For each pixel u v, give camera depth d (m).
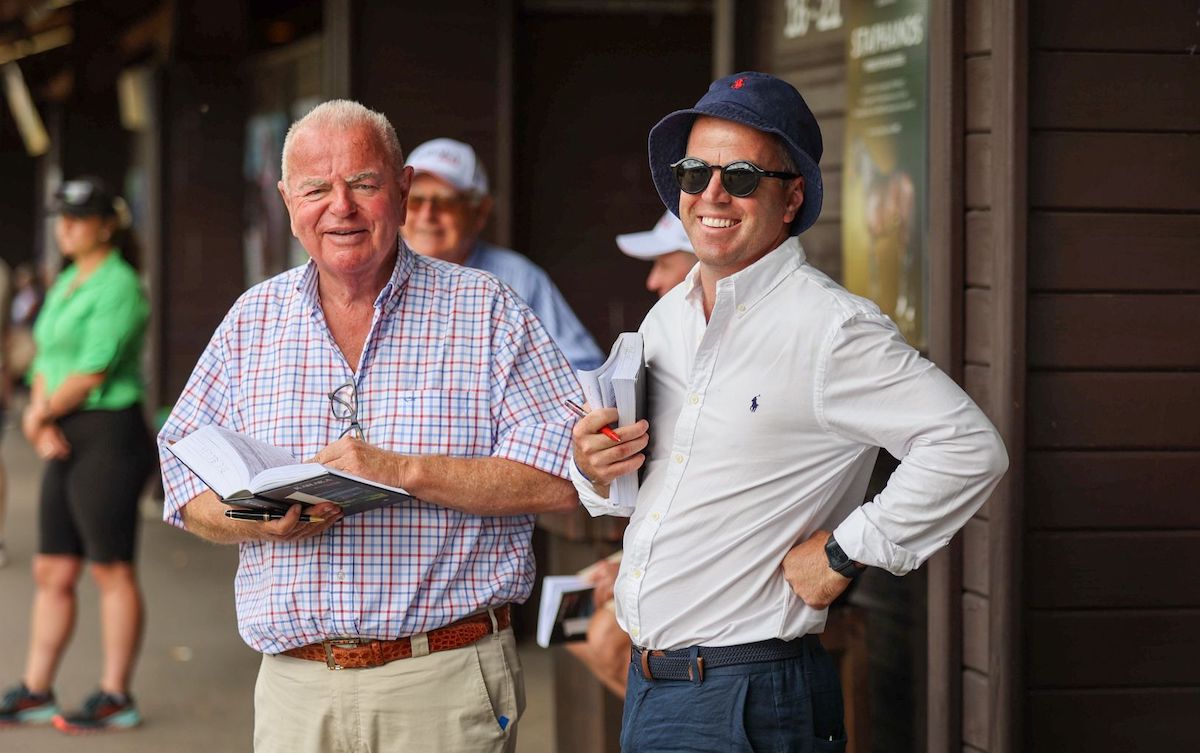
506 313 3.59
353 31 8.38
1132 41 4.00
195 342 14.05
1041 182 3.99
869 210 5.15
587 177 8.70
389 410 3.50
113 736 6.71
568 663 5.52
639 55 8.69
